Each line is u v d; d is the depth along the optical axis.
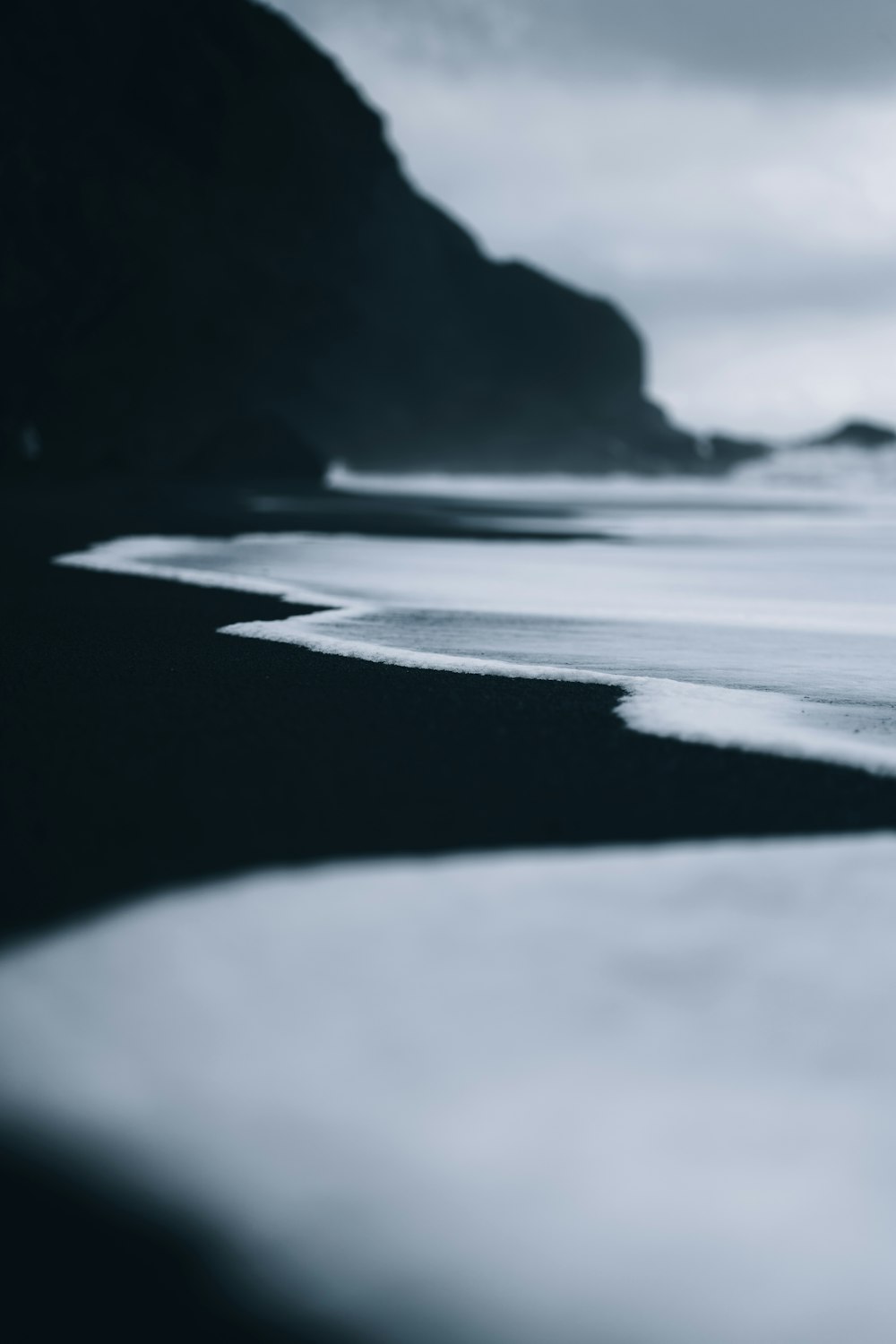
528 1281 1.72
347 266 62.91
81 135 44.53
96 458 49.66
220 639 8.30
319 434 105.25
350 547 18.72
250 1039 2.33
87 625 8.95
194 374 53.84
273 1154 1.97
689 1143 1.99
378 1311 1.67
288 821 3.85
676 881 3.25
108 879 3.27
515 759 4.77
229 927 2.89
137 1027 2.37
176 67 46.91
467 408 125.75
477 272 141.75
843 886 3.21
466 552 18.20
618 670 7.45
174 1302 1.69
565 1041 2.33
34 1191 1.88
